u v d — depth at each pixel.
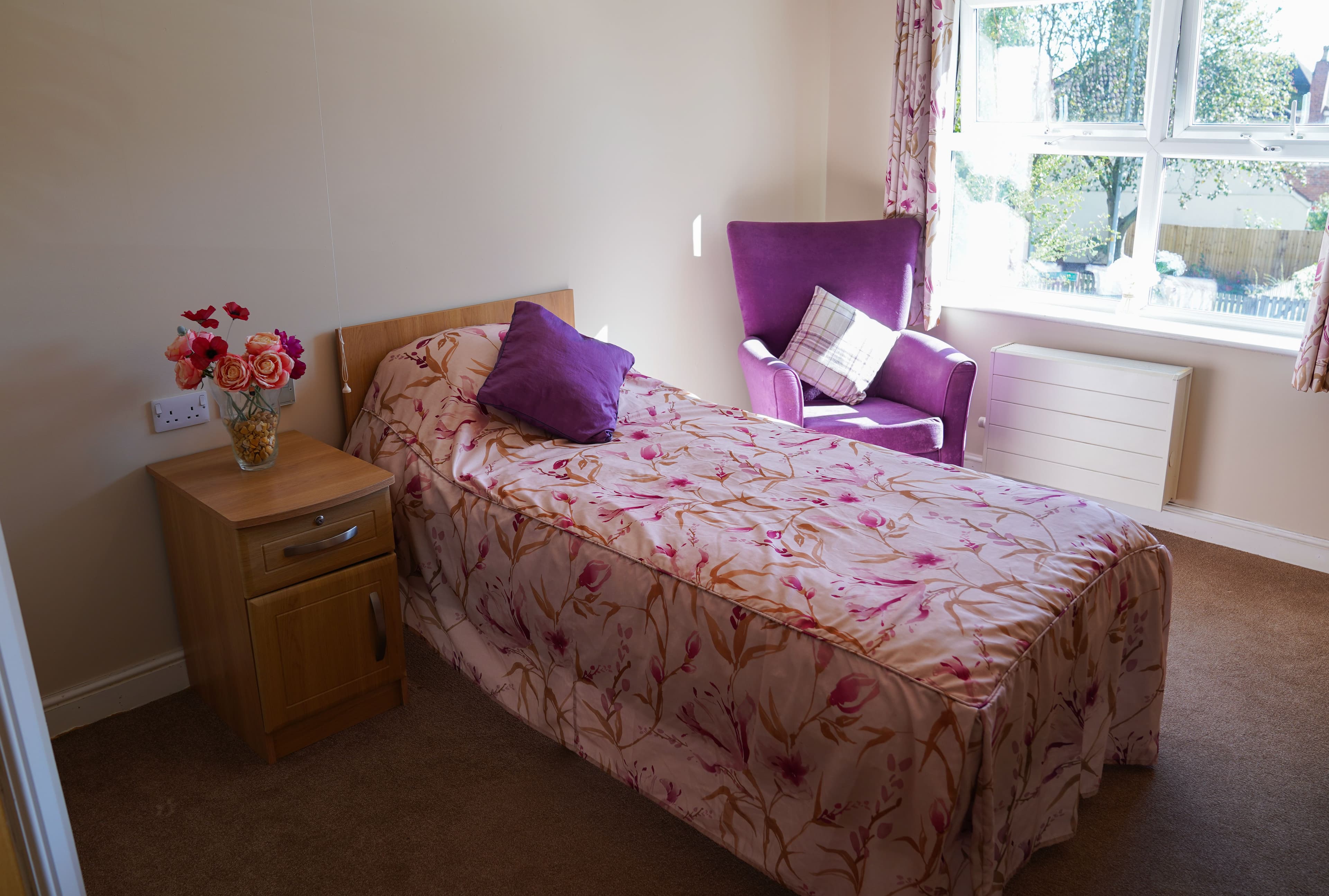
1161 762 2.28
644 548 2.08
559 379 2.76
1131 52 3.50
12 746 1.31
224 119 2.48
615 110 3.45
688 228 3.85
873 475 2.47
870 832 1.70
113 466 2.44
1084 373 3.49
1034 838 1.90
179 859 2.00
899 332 3.75
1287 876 1.92
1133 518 3.56
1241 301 3.42
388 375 2.86
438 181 2.99
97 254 2.32
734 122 3.90
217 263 2.54
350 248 2.82
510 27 3.06
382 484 2.36
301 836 2.06
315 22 2.60
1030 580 1.89
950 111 3.94
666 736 2.07
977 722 1.57
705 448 2.69
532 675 2.37
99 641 2.50
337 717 2.41
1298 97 3.15
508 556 2.34
